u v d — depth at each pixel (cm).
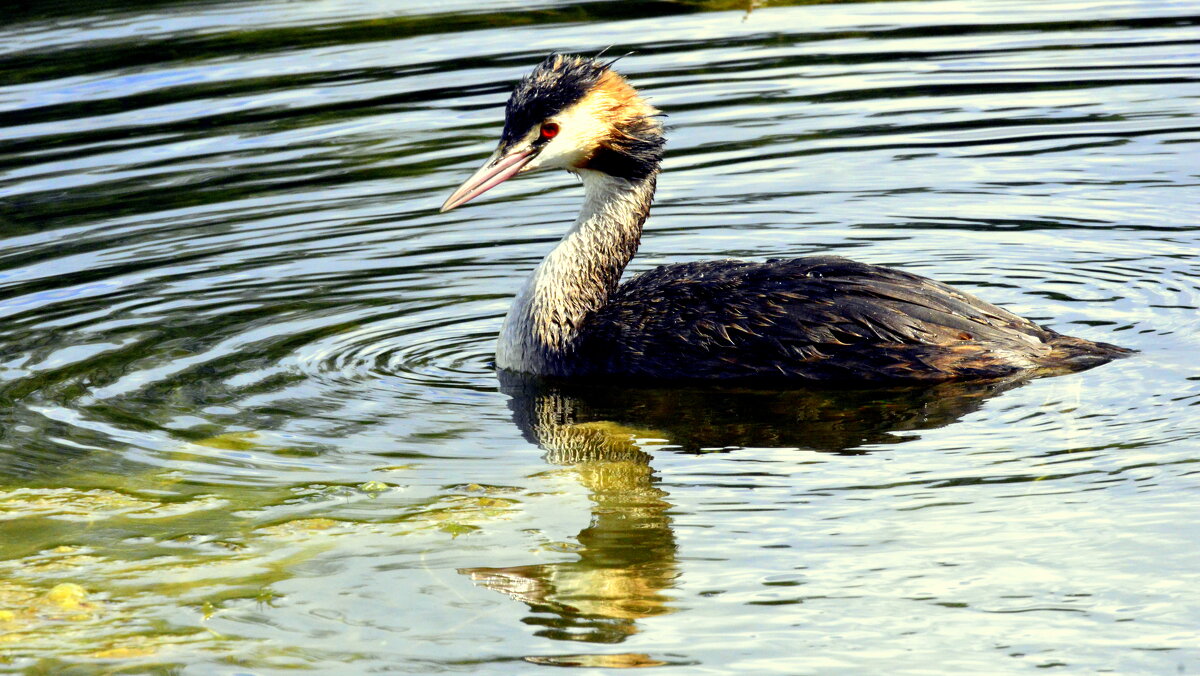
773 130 1880
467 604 806
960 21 2355
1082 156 1738
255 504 946
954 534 862
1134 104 1906
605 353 1198
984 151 1773
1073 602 781
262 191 1727
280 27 2397
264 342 1288
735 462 993
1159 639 744
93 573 859
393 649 762
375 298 1412
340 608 808
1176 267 1390
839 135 1848
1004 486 927
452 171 1747
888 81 2052
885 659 734
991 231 1527
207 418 1102
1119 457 963
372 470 999
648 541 872
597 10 2469
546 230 1608
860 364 1140
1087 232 1508
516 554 864
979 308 1170
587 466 996
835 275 1196
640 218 1295
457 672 734
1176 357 1154
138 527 918
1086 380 1114
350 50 2250
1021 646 742
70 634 789
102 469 1004
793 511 904
